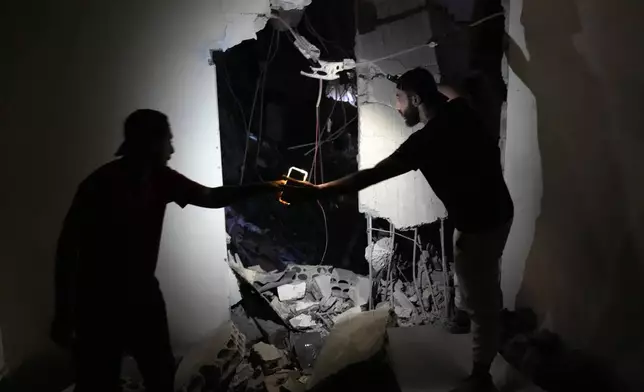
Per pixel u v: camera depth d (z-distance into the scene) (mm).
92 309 1783
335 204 4270
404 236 3219
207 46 2381
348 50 3256
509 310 2912
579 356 2383
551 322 2607
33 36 2203
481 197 1985
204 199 1995
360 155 2920
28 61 2221
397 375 2436
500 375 2371
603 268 2193
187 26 2344
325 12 3234
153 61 2344
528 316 2793
